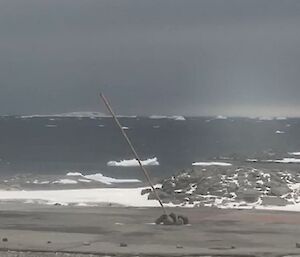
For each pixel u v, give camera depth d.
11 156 89.56
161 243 15.22
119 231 17.16
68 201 25.27
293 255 13.69
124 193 27.42
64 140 141.75
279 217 19.97
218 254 13.73
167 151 102.00
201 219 19.56
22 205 23.95
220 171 27.27
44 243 15.15
